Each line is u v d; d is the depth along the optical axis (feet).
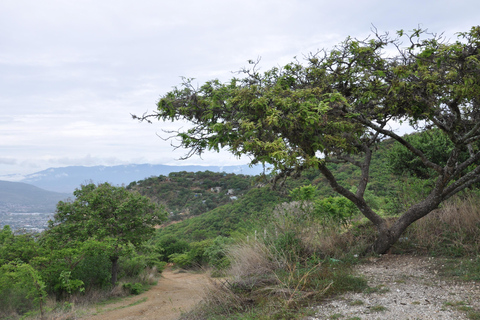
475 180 19.47
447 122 19.39
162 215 50.34
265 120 14.21
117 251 44.88
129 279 52.90
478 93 14.93
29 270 31.55
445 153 31.30
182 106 16.47
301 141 15.29
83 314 30.55
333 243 22.03
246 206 110.22
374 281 15.64
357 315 11.41
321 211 26.20
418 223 22.66
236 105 15.38
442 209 23.79
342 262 19.16
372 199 40.11
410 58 16.42
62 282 35.35
